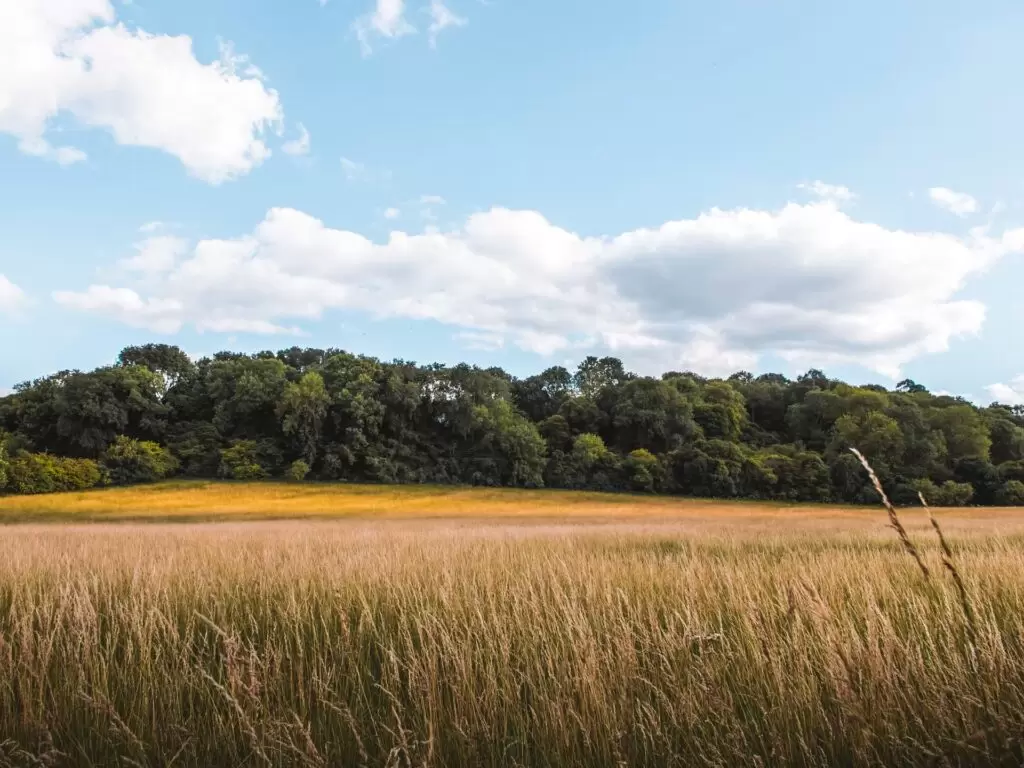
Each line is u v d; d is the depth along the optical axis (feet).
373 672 16.66
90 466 201.46
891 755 11.58
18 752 11.91
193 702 14.80
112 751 12.83
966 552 38.93
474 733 12.59
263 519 150.00
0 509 160.15
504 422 265.95
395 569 30.27
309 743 11.40
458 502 199.21
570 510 183.73
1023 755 10.57
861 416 264.11
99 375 246.06
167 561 32.73
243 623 19.60
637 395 298.76
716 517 153.28
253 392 253.24
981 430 253.24
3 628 19.62
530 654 15.96
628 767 11.66
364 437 247.09
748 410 365.61
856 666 12.79
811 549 50.01
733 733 12.03
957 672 12.88
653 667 14.67
